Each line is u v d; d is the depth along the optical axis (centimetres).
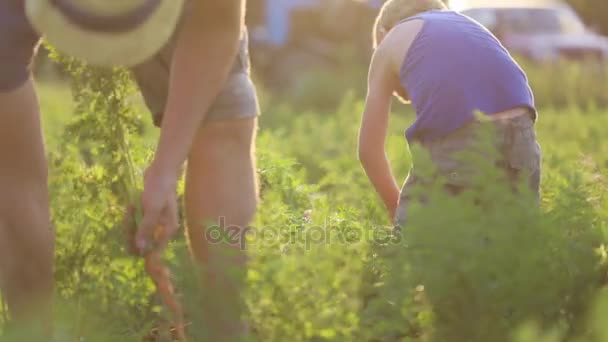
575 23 4459
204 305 673
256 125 756
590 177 845
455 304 634
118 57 597
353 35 4650
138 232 682
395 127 2342
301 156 1819
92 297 729
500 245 632
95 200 817
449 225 632
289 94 4081
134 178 823
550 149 1495
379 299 636
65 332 647
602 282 695
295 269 614
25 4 652
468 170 845
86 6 582
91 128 815
